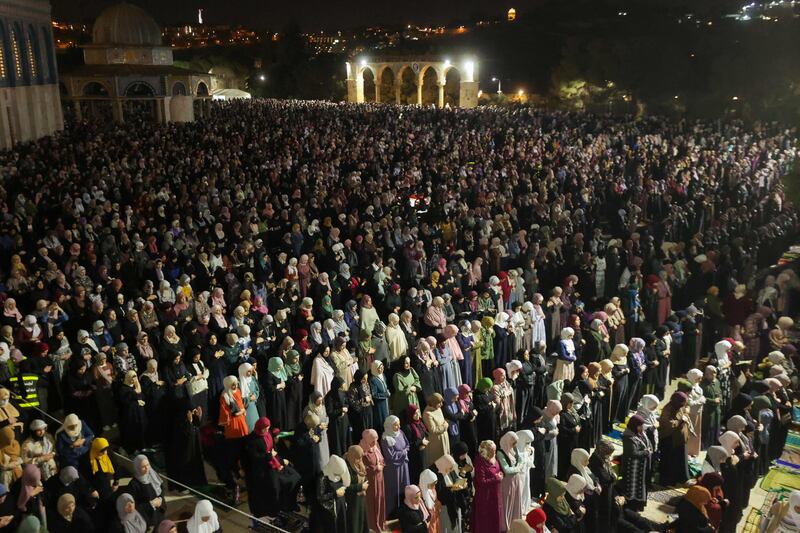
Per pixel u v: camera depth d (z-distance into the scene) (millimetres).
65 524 7645
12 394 10578
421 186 27484
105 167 26422
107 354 11516
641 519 9656
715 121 44250
